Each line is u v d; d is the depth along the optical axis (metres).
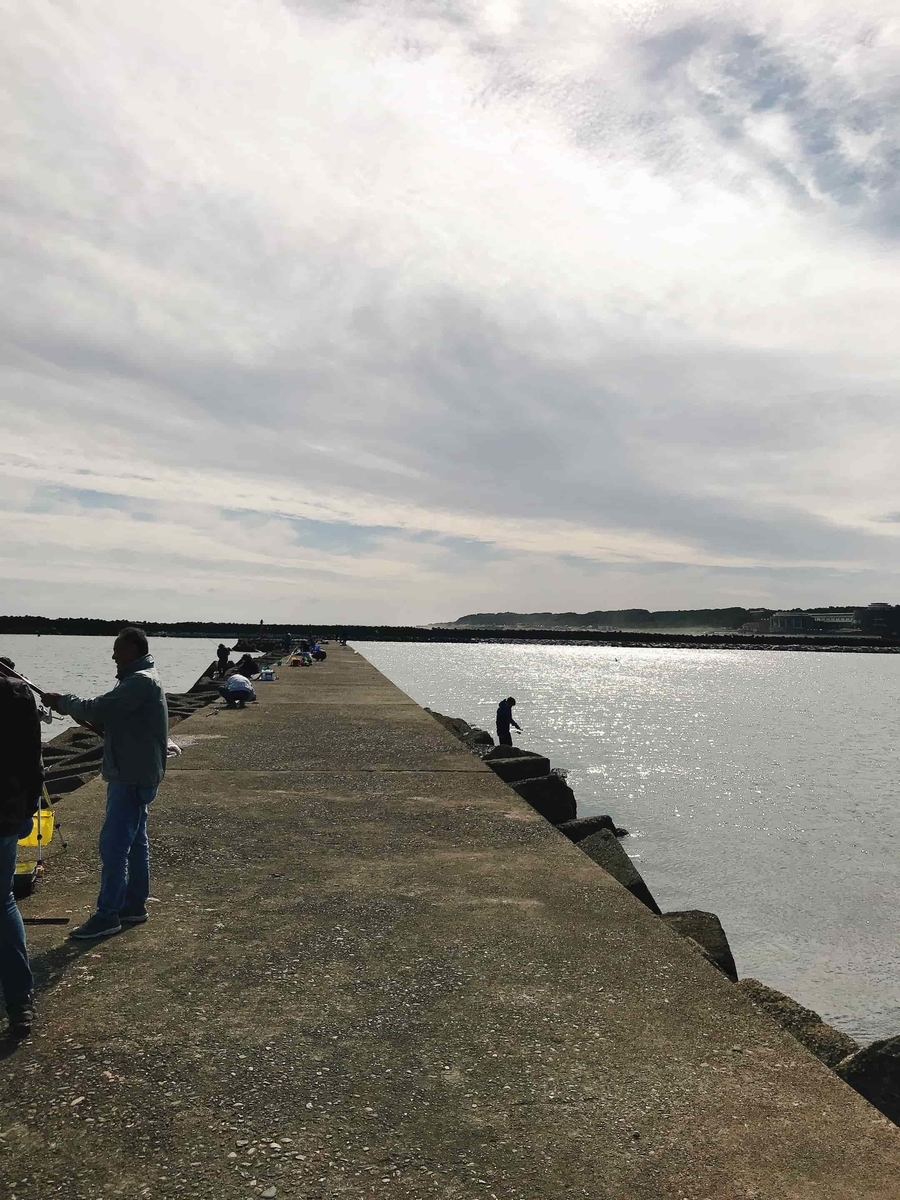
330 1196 2.32
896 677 94.44
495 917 4.56
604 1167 2.46
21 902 4.65
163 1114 2.68
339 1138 2.58
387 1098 2.80
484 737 19.64
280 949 4.05
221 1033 3.22
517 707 40.09
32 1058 3.01
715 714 40.62
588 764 22.45
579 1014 3.45
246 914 4.52
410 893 4.93
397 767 8.90
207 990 3.59
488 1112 2.73
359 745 10.28
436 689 51.62
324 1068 2.98
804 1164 2.48
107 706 4.13
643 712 40.16
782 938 9.78
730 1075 2.99
